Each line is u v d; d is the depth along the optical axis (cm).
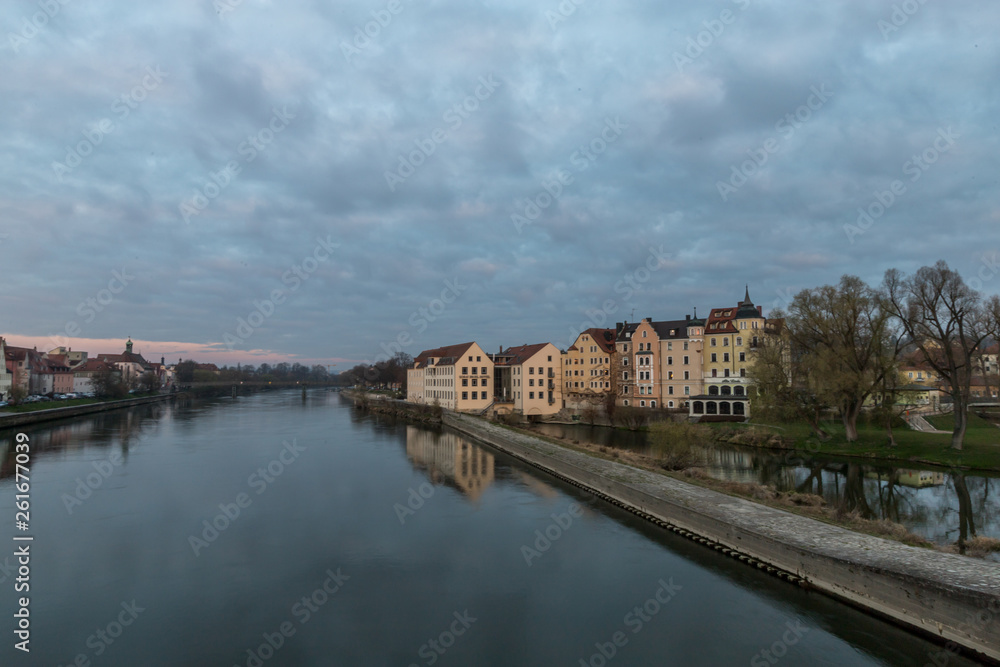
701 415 8769
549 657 1986
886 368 5534
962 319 5238
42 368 14238
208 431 8631
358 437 8125
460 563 2886
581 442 6738
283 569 2812
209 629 2203
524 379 10350
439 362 11869
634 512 3784
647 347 10175
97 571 2766
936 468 4988
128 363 19775
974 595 1797
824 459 5538
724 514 3098
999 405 8538
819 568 2339
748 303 9275
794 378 6469
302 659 1986
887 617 2055
